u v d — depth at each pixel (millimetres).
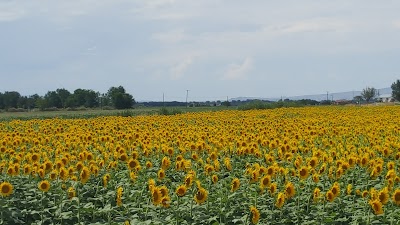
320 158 17328
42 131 31969
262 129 30219
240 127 31953
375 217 12320
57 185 14328
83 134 25281
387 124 34219
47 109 124438
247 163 17281
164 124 37125
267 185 12742
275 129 30594
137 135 23859
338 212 13000
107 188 15055
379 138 24406
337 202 13414
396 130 28703
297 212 12750
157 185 15609
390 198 12906
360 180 15711
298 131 27469
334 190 12312
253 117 47062
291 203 13500
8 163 17047
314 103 100875
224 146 20984
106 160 17719
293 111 56938
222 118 45562
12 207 12977
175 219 12039
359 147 21609
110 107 124188
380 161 15617
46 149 20797
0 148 19391
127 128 32469
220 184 14781
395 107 67000
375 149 20297
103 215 12906
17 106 146125
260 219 12516
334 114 49812
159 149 20047
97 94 144375
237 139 22969
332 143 22734
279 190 14133
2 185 12266
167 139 23875
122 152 18078
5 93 146750
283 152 18875
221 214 12523
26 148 21953
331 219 12297
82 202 14078
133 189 14789
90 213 12930
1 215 12258
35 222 12516
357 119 39656
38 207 13109
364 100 169625
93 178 15812
